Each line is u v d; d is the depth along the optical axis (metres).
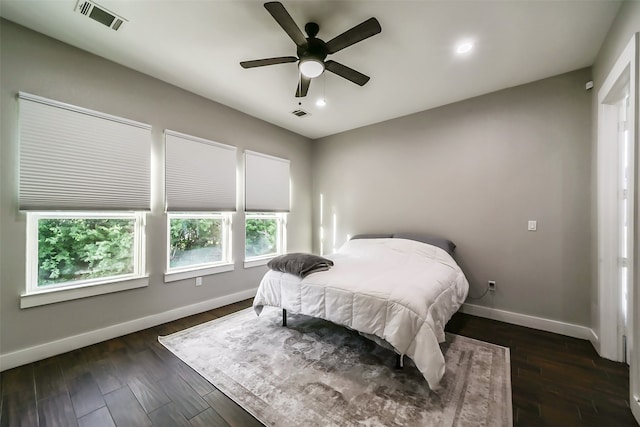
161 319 2.85
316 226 4.83
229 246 3.56
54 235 2.28
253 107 3.55
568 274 2.64
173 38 2.21
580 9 1.85
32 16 1.96
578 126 2.60
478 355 2.20
